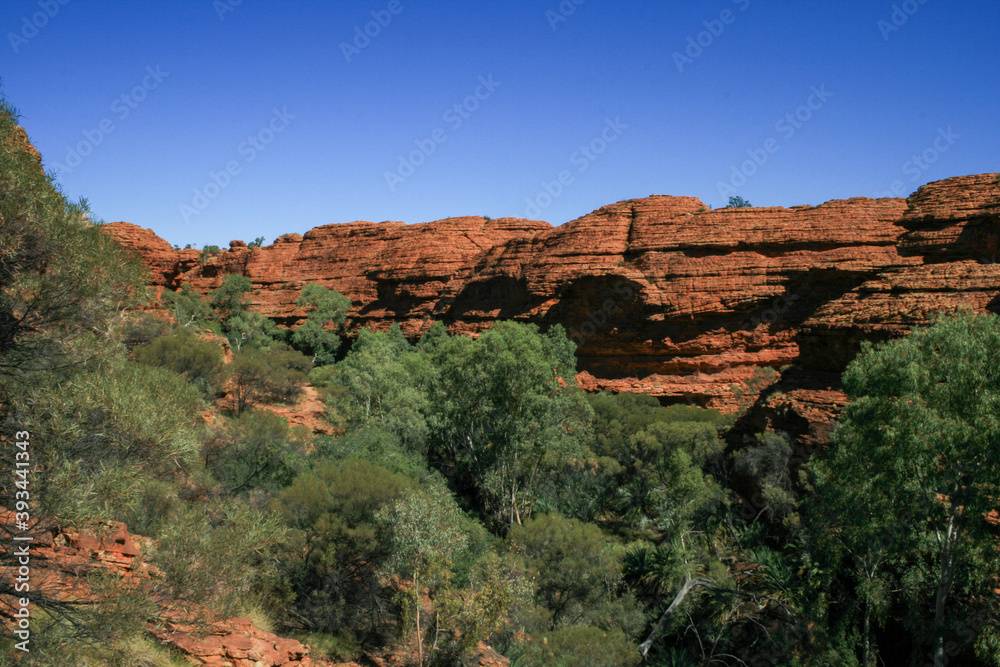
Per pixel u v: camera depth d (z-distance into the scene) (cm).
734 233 5859
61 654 829
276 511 1920
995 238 4719
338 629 1922
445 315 7881
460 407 3600
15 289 937
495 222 8975
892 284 4047
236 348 6688
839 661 2083
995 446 1738
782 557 2595
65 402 909
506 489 3428
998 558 1848
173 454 1023
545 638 2170
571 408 3934
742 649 2330
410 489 2097
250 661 1192
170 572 1101
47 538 1105
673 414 4697
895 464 1873
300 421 3569
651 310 5897
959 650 1966
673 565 2611
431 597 2177
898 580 2242
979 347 1867
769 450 3319
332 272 9919
